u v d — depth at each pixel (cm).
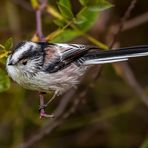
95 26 1271
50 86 941
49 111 1426
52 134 1470
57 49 934
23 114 1370
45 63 919
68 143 1494
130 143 1475
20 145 1316
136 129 1482
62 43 970
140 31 1518
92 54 945
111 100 1461
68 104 1395
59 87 955
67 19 965
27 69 903
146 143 1202
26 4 1372
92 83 1133
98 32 1278
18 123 1360
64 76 945
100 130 1487
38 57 913
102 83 1441
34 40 966
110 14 1309
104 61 936
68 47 941
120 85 1442
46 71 919
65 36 1000
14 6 1384
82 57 947
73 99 1391
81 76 978
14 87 1316
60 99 1416
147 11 1492
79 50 941
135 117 1482
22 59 891
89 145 1496
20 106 1360
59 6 931
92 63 943
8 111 1379
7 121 1405
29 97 1391
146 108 1480
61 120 1251
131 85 1316
